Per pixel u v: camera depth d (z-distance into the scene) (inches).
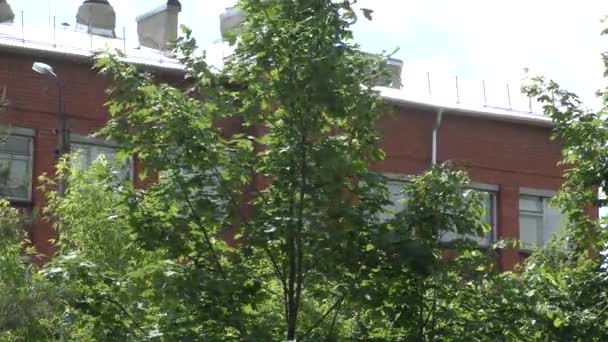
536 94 770.8
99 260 775.7
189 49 635.5
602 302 716.7
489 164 1537.9
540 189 1569.9
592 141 759.7
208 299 592.4
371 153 629.0
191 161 602.9
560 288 695.1
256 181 620.1
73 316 615.5
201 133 604.4
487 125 1541.6
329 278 613.0
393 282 618.2
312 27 611.2
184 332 591.2
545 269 704.4
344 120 621.9
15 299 559.8
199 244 609.3
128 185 620.1
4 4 1379.2
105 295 619.5
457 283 623.5
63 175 930.7
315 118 611.8
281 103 611.5
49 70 1108.5
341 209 603.8
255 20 619.5
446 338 625.3
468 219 626.5
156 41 1480.1
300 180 605.9
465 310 631.8
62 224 847.7
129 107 617.0
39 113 1282.0
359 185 617.9
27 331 602.5
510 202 1546.5
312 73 603.5
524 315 636.1
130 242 677.3
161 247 606.9
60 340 641.0
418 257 601.0
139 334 609.6
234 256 609.0
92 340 620.1
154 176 624.7
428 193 627.2
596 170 756.6
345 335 639.1
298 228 598.2
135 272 598.5
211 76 628.1
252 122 625.3
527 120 1552.7
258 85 618.8
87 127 1296.8
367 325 636.1
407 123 1482.5
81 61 1302.9
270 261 619.2
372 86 631.8
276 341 602.2
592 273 726.5
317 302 644.7
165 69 1296.8
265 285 615.5
